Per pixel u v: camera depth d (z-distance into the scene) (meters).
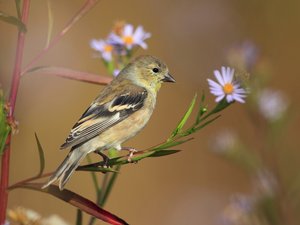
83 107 16.56
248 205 9.48
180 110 18.08
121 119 8.09
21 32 5.93
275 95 9.70
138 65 8.93
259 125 9.80
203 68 17.33
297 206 9.50
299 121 16.19
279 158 9.72
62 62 14.58
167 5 18.34
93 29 18.16
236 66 9.26
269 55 16.98
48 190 5.95
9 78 11.08
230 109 17.38
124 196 16.70
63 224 7.31
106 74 17.17
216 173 16.94
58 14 16.52
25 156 14.26
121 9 19.05
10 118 5.75
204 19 17.17
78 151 7.49
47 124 15.96
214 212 15.34
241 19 17.45
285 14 17.84
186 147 17.38
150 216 16.41
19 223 6.83
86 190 15.53
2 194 5.95
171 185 16.92
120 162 6.16
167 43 17.84
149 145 18.02
